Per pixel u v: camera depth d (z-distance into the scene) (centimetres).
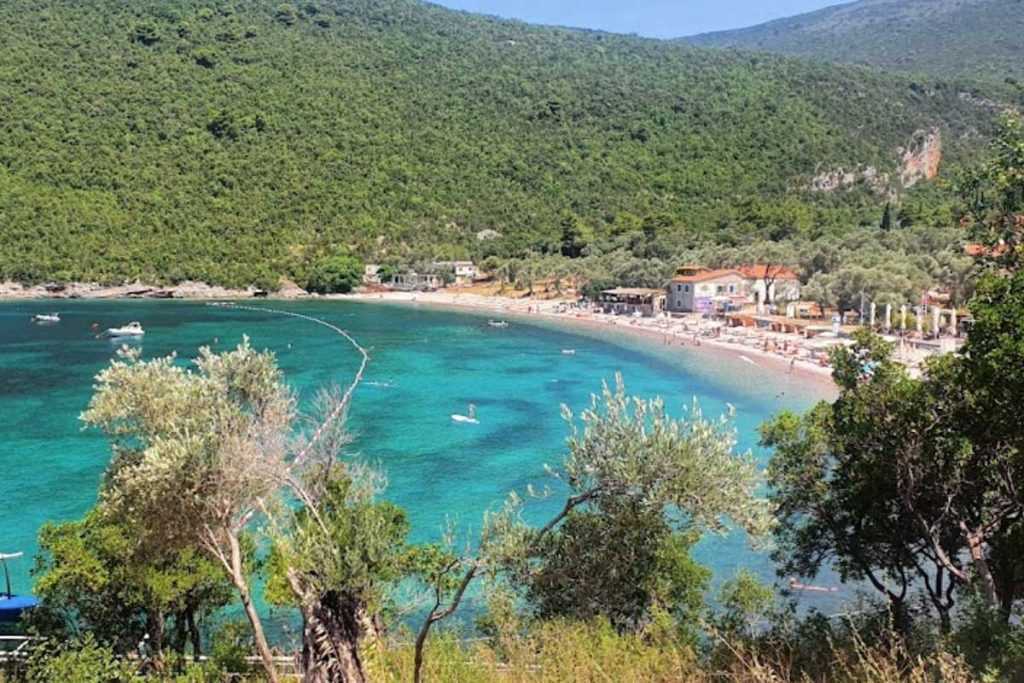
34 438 5884
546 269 17638
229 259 19262
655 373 9012
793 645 1599
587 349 10925
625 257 16675
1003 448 1614
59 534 2023
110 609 2073
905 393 1734
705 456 1455
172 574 1877
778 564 3291
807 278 12662
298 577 1282
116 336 11931
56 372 8838
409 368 9356
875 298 10294
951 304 9906
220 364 1576
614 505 1513
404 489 4700
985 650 1248
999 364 1423
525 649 1496
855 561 2119
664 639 1606
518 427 6359
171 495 1378
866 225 16938
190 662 1917
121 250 18688
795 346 10125
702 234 17150
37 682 1794
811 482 2014
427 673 1430
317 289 19012
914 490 1794
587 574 1602
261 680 1714
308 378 8556
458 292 18988
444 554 1934
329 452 1606
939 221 14125
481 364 9681
